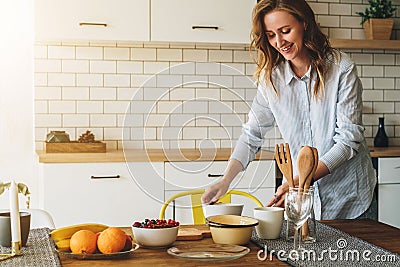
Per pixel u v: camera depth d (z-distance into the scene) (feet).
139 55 15.62
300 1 9.05
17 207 6.59
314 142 9.95
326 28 16.69
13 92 15.08
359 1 16.85
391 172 15.24
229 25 14.74
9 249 6.88
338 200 10.03
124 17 14.23
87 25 14.06
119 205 13.62
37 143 15.21
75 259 6.49
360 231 8.04
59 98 15.30
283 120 10.03
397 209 15.28
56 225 13.35
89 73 15.42
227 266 6.24
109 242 6.49
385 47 16.01
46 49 15.20
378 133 16.70
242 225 7.16
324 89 9.61
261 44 9.59
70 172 13.38
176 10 14.47
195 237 7.40
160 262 6.36
